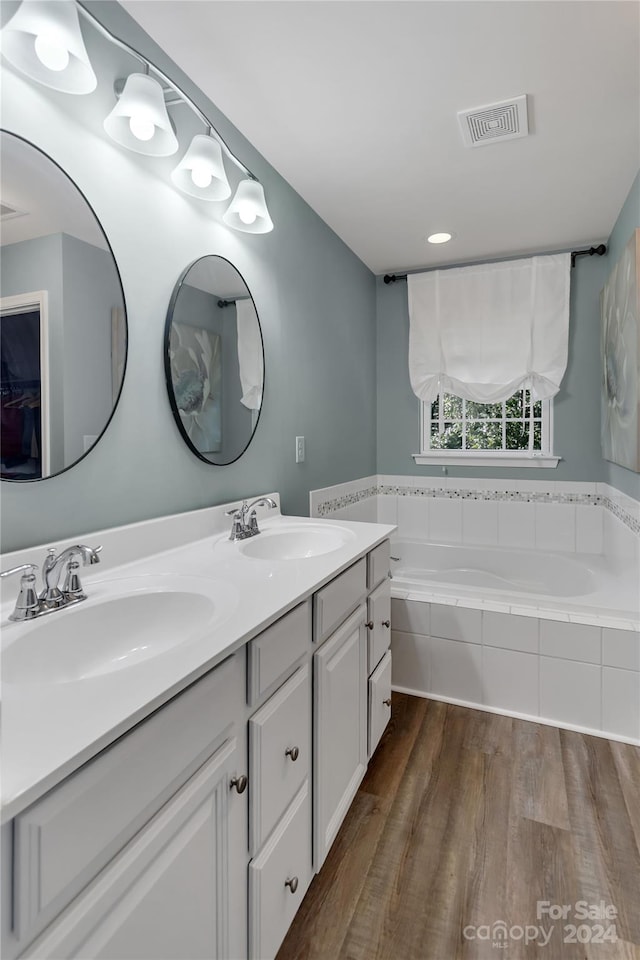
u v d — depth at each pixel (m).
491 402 3.07
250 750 0.92
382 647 1.75
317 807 1.21
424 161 1.99
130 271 1.32
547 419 3.12
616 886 1.24
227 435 1.77
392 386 3.45
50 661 0.91
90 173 1.19
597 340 2.93
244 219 1.65
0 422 1.01
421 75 1.52
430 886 1.25
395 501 3.48
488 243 2.85
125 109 1.15
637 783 1.62
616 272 2.30
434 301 3.18
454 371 3.14
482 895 1.22
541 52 1.43
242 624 0.90
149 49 1.37
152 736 0.67
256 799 0.93
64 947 0.53
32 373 1.06
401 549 3.33
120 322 1.28
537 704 2.00
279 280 2.12
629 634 1.86
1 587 0.99
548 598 2.08
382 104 1.65
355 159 1.98
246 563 1.34
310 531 1.82
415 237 2.76
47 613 0.95
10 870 0.49
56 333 1.11
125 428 1.32
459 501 3.31
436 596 2.18
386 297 3.44
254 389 1.93
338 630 1.35
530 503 3.14
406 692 2.21
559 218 2.52
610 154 1.94
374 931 1.14
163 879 0.68
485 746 1.82
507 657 2.04
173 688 0.68
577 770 1.69
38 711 0.61
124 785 0.62
